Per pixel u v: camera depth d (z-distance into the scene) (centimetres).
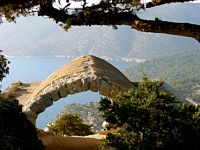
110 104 846
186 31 711
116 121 822
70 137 1780
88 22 755
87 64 1912
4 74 1670
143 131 801
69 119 2631
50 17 785
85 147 1625
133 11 752
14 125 841
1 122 817
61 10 775
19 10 782
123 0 758
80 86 1759
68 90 1766
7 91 2434
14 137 817
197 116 793
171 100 827
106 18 750
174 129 788
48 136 1755
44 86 1858
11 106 878
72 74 1817
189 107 824
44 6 779
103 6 754
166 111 808
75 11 770
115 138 806
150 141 781
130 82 2191
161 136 787
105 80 1741
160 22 727
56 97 1770
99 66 1930
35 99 1755
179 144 770
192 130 781
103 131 1903
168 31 723
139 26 739
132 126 805
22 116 888
